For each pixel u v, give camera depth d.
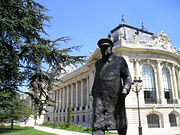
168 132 27.30
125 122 4.61
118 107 4.56
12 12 13.56
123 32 43.97
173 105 38.12
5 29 12.59
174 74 42.72
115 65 4.70
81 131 30.62
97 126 4.41
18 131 29.11
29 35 14.56
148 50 38.78
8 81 14.39
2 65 13.48
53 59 14.48
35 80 14.45
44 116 81.12
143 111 34.91
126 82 4.65
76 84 63.81
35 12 14.77
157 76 39.84
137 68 37.91
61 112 71.12
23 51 13.60
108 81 4.59
